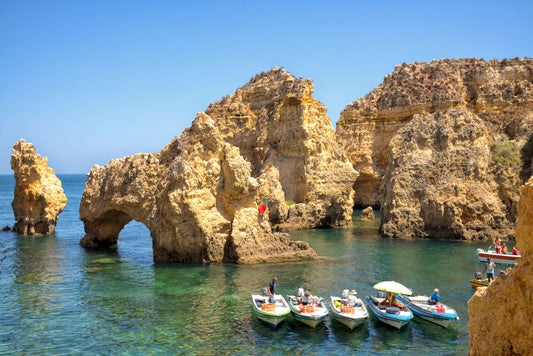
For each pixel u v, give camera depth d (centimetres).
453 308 3092
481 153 6322
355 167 10294
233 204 4672
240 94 9488
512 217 6025
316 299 3028
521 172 6175
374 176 10200
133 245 5762
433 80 10000
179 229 4425
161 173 4806
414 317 2972
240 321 2883
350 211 7675
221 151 4744
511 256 4384
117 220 5644
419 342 2572
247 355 2403
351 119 10625
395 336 2656
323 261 4581
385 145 10181
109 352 2419
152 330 2727
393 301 2934
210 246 4484
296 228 7150
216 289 3562
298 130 7806
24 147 6662
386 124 10188
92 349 2453
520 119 7012
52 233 6831
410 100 9906
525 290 1491
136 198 4806
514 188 6075
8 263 4547
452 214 5972
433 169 6381
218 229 4562
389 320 2762
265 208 4728
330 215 7531
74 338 2597
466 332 2705
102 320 2886
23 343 2523
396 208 6353
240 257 4475
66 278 3916
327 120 8294
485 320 1597
